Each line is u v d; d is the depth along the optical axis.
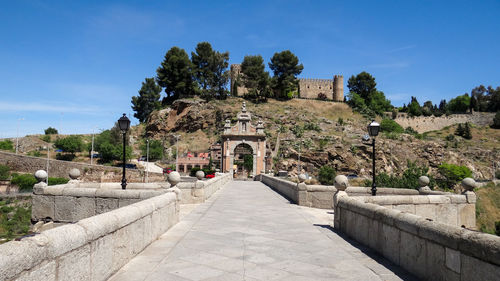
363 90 151.75
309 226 11.18
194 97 128.25
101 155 88.06
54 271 4.01
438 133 140.50
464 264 4.71
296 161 93.62
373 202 10.78
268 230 10.32
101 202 12.95
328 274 6.13
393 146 105.69
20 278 3.39
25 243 3.60
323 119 125.62
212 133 113.50
